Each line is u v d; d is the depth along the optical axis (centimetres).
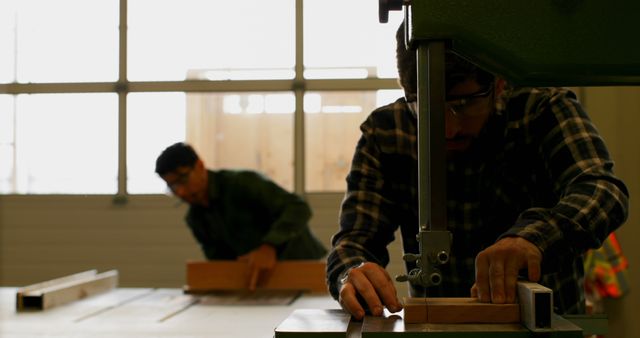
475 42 83
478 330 85
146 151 490
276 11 487
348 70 482
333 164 491
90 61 492
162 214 487
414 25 84
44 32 493
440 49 85
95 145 492
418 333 84
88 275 240
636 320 305
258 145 502
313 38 484
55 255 491
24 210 494
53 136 495
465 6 83
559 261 96
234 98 501
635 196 315
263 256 232
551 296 83
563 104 119
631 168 319
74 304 203
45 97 494
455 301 94
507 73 85
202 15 490
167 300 210
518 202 126
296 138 484
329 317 101
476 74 100
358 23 481
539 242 93
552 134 117
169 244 485
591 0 82
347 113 491
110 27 491
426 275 87
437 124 86
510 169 125
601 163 108
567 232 95
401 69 109
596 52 82
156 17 490
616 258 296
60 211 492
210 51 489
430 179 86
